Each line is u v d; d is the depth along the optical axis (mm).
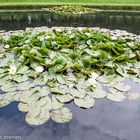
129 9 14867
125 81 2861
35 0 16750
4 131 1932
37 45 3811
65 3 15969
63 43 4023
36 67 2877
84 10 13930
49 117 2045
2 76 2785
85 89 2545
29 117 2029
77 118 2119
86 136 1893
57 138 1859
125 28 8172
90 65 3100
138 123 2080
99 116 2156
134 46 3836
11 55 3529
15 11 12789
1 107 2268
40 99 2305
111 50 3615
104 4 15688
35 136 1877
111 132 1952
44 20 10008
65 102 2297
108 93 2516
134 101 2438
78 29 5602
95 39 4125
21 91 2455
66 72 2953
